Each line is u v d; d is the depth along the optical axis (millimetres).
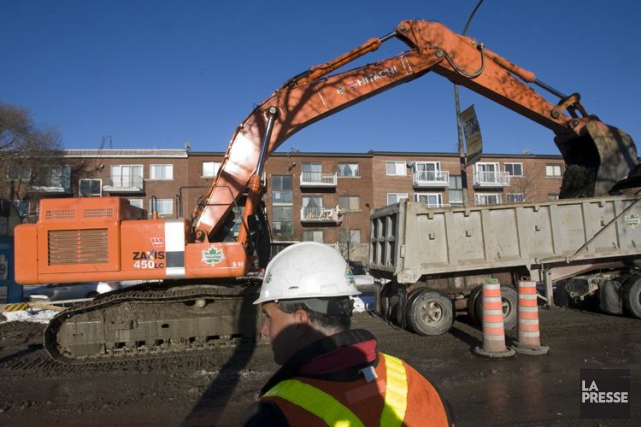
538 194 42781
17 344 9422
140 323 8242
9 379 6930
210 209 8867
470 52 10766
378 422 1374
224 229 9117
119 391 6258
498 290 7730
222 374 6926
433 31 10469
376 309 11172
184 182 39156
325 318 1667
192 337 8359
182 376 6883
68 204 8008
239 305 8578
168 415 5328
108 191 38281
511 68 11102
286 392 1375
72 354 8055
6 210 13727
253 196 8688
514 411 5141
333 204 40719
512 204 10000
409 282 9422
